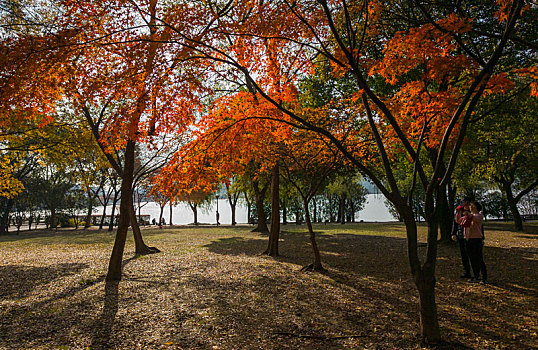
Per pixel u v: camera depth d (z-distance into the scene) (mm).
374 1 5270
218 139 5422
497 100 11523
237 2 5375
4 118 4926
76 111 8531
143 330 4719
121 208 8516
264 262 10758
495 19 7785
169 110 4750
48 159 12273
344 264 10273
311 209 51219
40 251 14961
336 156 9047
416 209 32281
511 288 6895
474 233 7539
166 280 8086
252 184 25391
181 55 4660
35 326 4887
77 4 4391
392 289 7113
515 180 21828
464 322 5023
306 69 6074
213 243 17375
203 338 4422
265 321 5105
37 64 4090
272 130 6414
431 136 5664
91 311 5605
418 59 4750
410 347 4145
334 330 4730
